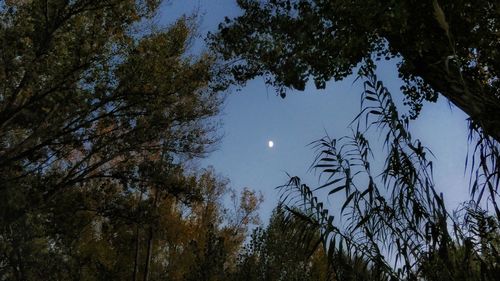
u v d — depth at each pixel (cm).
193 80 1862
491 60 960
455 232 428
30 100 1627
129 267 2792
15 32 1421
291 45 1200
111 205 2108
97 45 1681
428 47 906
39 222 1588
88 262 2331
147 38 1839
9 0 1487
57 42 1545
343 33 1102
